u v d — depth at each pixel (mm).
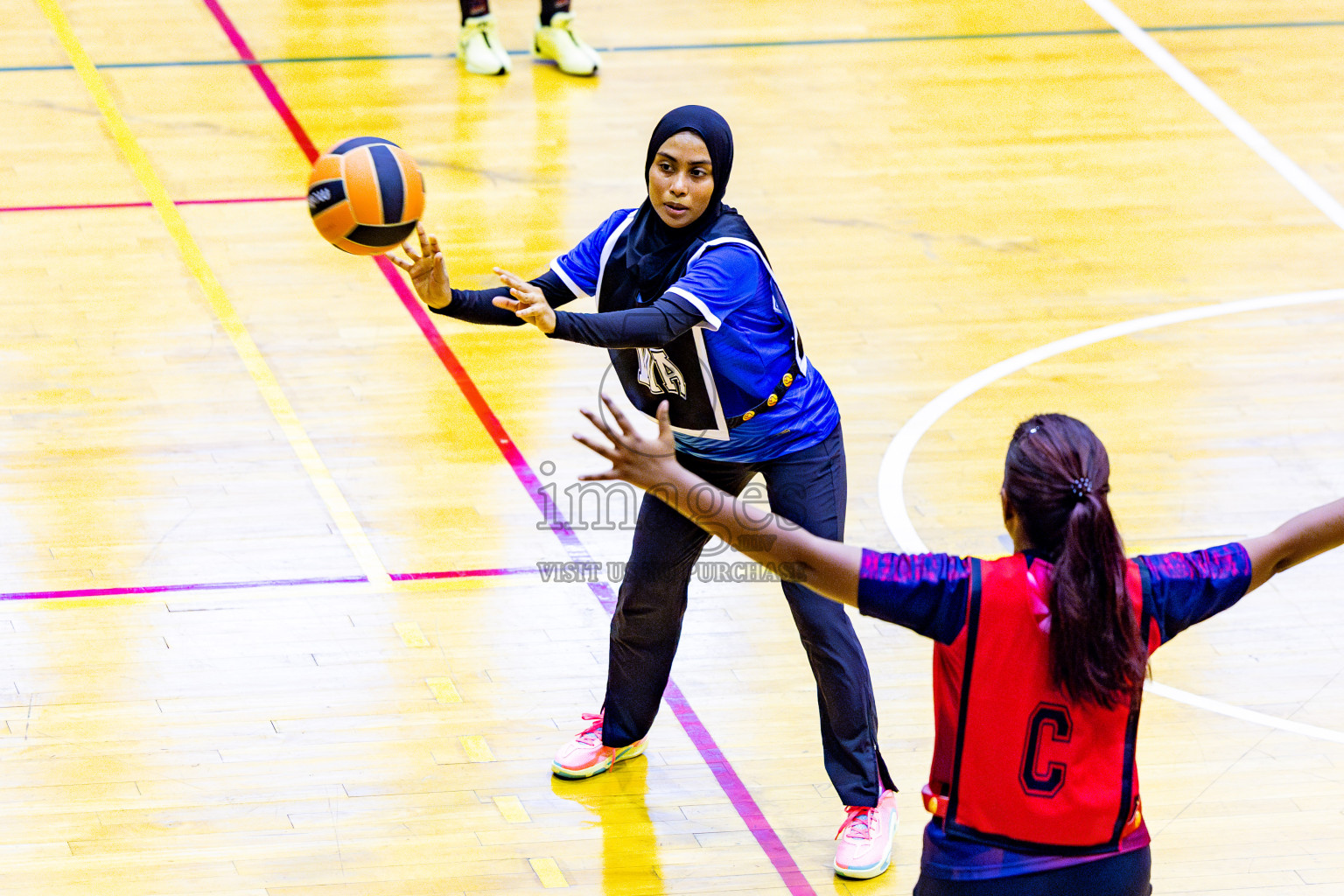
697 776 7191
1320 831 6906
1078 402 10461
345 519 8898
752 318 6160
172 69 14734
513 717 7480
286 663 7738
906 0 17578
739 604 8438
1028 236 12641
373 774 7059
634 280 6211
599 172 13273
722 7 17109
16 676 7512
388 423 9859
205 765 7039
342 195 6094
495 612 8203
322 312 11094
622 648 6934
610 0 17125
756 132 14211
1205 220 13016
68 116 13672
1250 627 8320
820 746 7434
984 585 4387
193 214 12242
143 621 7965
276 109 14062
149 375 10188
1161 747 7410
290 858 6527
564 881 6496
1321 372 10922
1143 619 4387
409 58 15414
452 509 9055
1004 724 4387
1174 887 6559
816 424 6484
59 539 8562
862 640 8180
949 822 4492
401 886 6410
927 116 14727
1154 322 11477
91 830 6605
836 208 12930
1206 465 9812
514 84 14961
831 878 6602
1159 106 15180
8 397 9844
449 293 6309
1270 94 15477
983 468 9703
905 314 11445
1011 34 16734
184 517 8828
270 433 9680
